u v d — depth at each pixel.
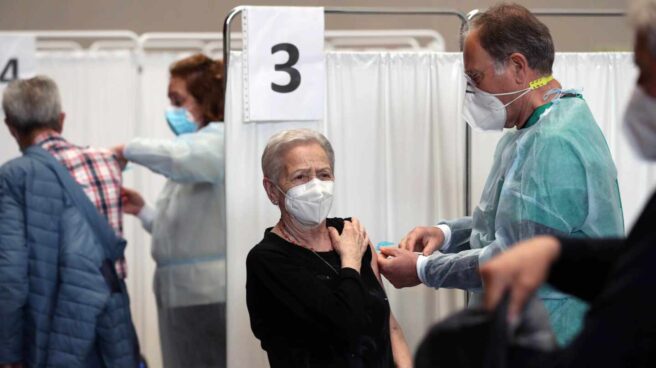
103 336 4.55
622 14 4.14
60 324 4.38
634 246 1.47
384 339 3.21
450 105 4.21
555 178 3.02
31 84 4.58
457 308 4.30
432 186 4.23
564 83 4.25
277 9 3.87
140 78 6.21
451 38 8.71
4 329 4.30
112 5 8.80
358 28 8.71
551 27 8.41
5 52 4.85
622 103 4.29
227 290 4.04
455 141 4.22
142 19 8.84
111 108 6.01
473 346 1.43
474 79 3.23
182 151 4.85
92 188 4.66
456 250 3.77
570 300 3.07
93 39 8.55
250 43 3.86
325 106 4.10
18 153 5.51
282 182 3.24
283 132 3.36
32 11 8.74
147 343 6.23
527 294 1.41
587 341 1.43
